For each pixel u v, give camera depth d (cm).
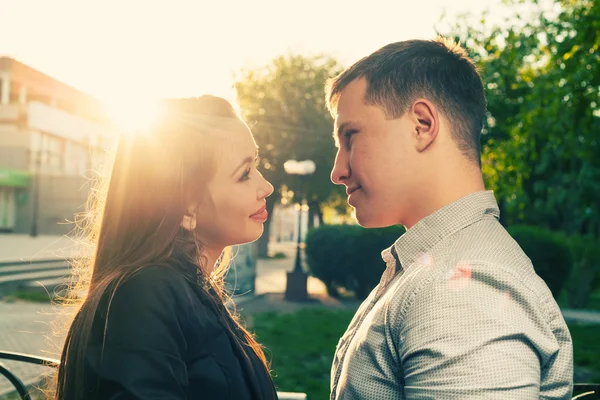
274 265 3106
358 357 115
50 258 1680
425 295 103
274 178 3047
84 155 4197
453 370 94
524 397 92
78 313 122
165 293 111
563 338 109
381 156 120
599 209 2541
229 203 127
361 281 1545
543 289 109
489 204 118
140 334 105
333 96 131
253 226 132
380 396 110
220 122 130
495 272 101
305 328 952
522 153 1406
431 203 119
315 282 2111
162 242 121
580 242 1659
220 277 160
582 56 918
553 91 1123
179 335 108
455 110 118
